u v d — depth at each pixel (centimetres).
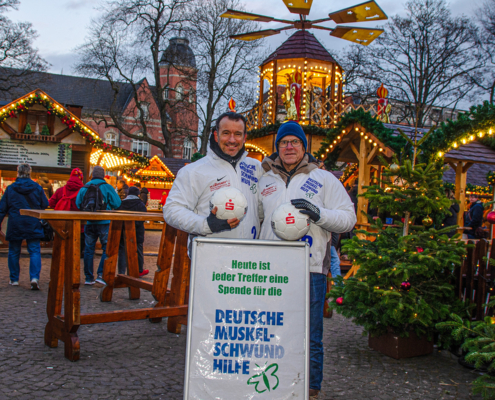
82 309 558
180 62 3316
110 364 382
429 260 410
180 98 3525
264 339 249
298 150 308
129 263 614
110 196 719
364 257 442
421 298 414
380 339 446
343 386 356
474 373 395
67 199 812
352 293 438
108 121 4812
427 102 2714
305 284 254
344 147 932
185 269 475
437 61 2658
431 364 416
